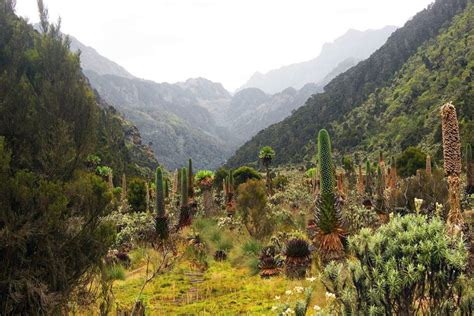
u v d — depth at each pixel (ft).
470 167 66.44
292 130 443.32
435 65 352.08
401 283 11.65
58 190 17.48
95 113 21.38
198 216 74.43
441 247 11.62
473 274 13.46
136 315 20.67
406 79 379.35
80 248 18.72
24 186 16.66
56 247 17.57
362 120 365.81
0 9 20.76
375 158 273.33
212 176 86.84
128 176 189.98
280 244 41.27
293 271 33.73
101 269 19.84
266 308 26.55
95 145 21.33
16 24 21.47
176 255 40.16
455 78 291.17
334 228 30.32
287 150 397.60
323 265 29.09
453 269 11.58
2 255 16.55
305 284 29.58
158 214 47.34
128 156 260.62
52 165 18.94
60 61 21.33
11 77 18.92
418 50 428.15
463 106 197.88
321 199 31.76
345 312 12.62
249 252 43.27
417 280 11.50
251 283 34.73
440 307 11.69
